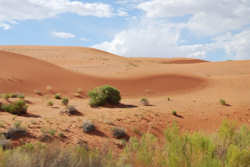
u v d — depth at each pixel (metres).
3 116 15.48
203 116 21.12
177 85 41.00
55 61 82.62
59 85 34.84
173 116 20.56
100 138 13.70
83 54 104.75
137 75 49.56
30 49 116.00
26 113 17.81
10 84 30.36
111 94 25.50
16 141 11.02
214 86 40.81
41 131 12.97
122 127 15.74
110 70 60.31
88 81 39.78
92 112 20.23
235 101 28.23
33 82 33.59
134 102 28.31
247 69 66.62
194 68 70.62
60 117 17.23
